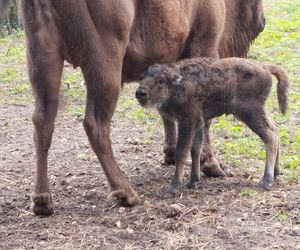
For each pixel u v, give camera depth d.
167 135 7.29
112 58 5.70
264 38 13.76
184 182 6.69
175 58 6.82
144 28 6.26
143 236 5.39
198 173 6.48
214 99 6.32
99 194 6.41
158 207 5.95
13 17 15.88
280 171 6.84
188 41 7.00
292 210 5.82
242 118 6.42
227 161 7.37
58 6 5.43
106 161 5.88
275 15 16.80
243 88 6.34
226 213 5.79
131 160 7.64
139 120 9.35
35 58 5.50
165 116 6.35
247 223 5.58
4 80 11.89
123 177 6.00
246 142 7.99
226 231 5.41
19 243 5.31
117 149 8.06
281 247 5.11
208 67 6.26
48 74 5.53
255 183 6.60
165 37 6.40
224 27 7.65
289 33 14.59
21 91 11.23
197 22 6.92
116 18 5.62
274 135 6.43
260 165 7.21
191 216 5.73
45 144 5.64
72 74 12.01
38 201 5.79
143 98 6.10
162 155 7.83
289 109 9.34
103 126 5.81
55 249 5.18
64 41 5.58
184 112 6.21
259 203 5.97
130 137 8.60
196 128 6.31
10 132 9.15
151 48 6.36
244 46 8.14
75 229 5.54
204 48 7.06
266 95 6.40
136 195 6.04
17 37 15.55
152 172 7.16
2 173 7.34
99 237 5.37
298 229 5.43
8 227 5.65
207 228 5.49
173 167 7.34
